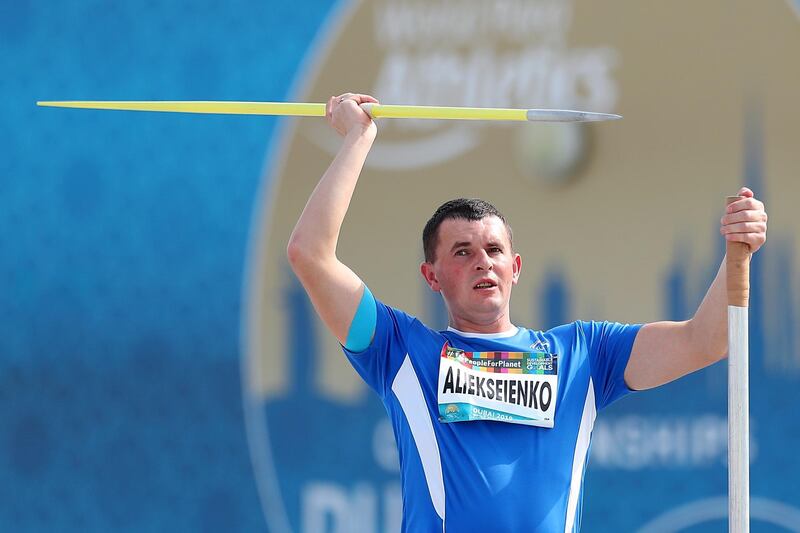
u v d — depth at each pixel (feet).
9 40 73.61
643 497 70.18
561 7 72.23
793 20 70.85
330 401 71.67
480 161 72.08
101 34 73.51
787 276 70.23
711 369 70.28
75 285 72.74
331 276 36.19
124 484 71.87
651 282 70.90
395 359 37.06
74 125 73.36
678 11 71.56
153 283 72.64
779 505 69.56
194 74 73.20
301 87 72.74
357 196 72.54
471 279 37.29
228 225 72.54
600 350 38.19
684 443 70.28
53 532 71.82
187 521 71.61
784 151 70.64
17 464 72.18
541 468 35.65
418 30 72.59
